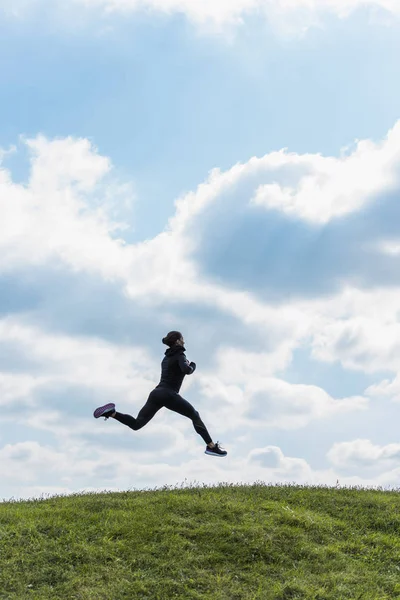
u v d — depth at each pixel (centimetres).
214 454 1313
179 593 1075
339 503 1492
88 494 1639
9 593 1052
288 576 1141
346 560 1223
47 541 1213
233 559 1188
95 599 1041
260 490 1567
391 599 1098
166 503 1413
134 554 1175
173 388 1319
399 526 1377
